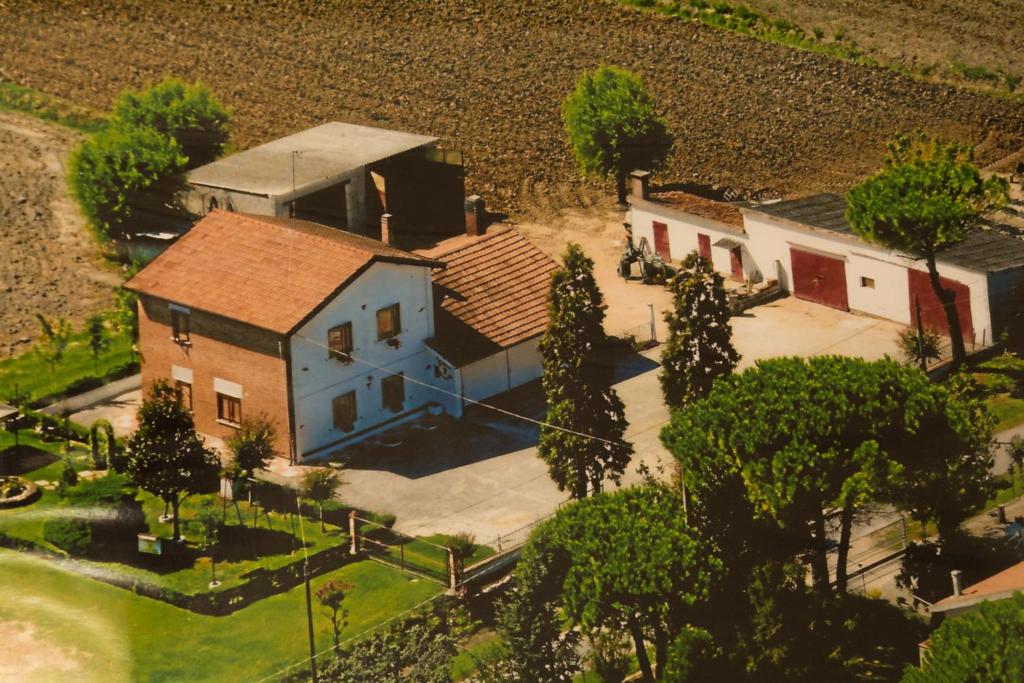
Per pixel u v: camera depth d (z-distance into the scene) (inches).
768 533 2389.3
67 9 5329.7
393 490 2711.6
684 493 2402.8
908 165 3398.1
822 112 4916.3
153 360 2918.3
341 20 5433.1
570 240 3892.7
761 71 5191.9
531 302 3181.6
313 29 5344.5
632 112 4074.8
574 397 2554.1
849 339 3309.5
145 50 5068.9
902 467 2337.6
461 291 3149.6
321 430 2832.2
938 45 5438.0
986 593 2201.0
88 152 3686.0
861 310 3422.7
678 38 5442.9
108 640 2246.6
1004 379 3115.2
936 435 2429.9
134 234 3636.8
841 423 2399.1
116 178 3651.6
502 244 3319.4
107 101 4630.9
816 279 3479.3
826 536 2583.7
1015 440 2795.3
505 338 3063.5
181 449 2497.5
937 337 3235.7
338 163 3686.0
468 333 3038.9
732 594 2290.8
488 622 2377.0
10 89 4653.1
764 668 2199.8
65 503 2522.1
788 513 2351.1
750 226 3572.8
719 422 2434.8
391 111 4785.9
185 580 2386.8
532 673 2196.1
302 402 2790.4
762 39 5452.8
